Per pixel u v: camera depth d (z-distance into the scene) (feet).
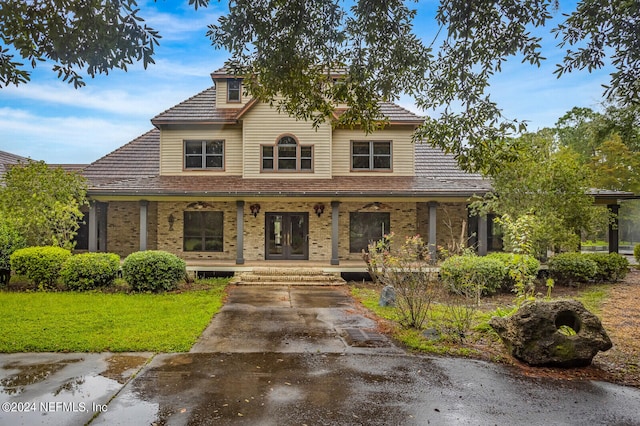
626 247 110.01
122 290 38.06
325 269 47.67
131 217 59.36
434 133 22.15
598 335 19.20
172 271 38.37
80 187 47.34
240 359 19.89
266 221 56.49
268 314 29.96
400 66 21.16
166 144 57.62
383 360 19.98
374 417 14.10
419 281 26.78
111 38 15.24
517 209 43.11
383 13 18.93
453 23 18.21
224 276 48.75
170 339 22.52
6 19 15.42
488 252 57.88
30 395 15.40
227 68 22.43
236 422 13.57
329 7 19.21
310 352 21.11
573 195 42.37
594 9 16.63
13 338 22.18
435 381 17.42
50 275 37.86
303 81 22.50
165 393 15.76
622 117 25.70
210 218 57.36
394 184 52.80
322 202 56.34
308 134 56.18
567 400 15.69
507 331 20.49
